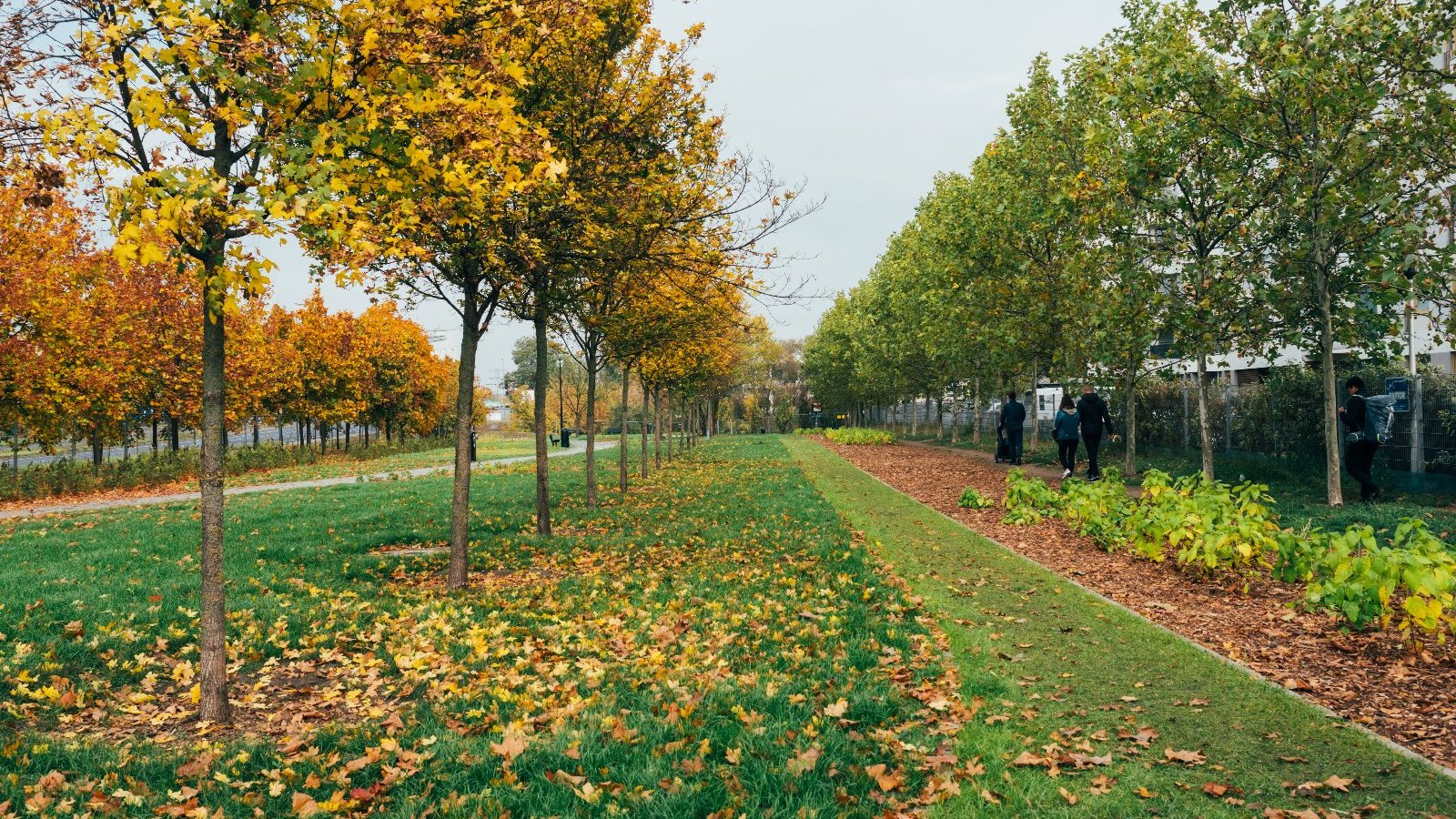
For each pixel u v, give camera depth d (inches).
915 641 259.6
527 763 168.4
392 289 366.3
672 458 1291.8
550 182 224.8
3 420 921.5
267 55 179.9
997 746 179.6
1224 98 483.8
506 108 206.7
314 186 178.9
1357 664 227.1
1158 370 733.9
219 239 188.7
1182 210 576.4
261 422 1702.8
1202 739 181.3
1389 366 593.3
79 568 390.3
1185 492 378.6
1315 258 495.5
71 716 204.1
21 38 184.9
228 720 203.9
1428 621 220.8
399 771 166.1
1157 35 538.3
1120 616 281.6
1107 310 590.9
